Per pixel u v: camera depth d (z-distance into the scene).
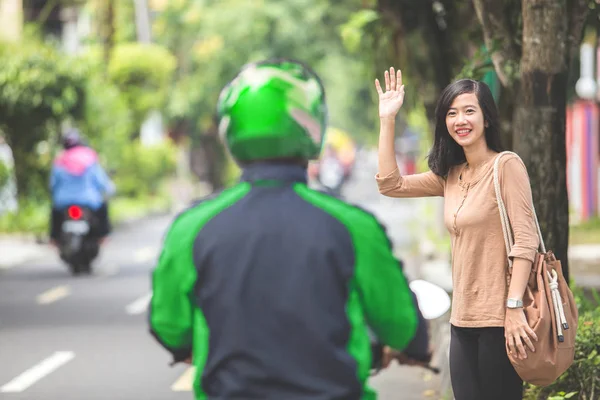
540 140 10.20
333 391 5.01
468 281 7.42
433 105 17.22
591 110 33.44
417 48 17.02
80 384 13.21
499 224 7.36
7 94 33.62
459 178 7.58
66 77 34.25
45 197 35.44
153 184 47.50
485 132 7.52
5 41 34.75
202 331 5.16
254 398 5.04
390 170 7.52
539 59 10.09
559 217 10.31
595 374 9.59
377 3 17.08
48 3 51.47
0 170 34.66
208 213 5.22
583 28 11.54
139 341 16.03
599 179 33.75
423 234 29.36
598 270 20.05
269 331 5.05
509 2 10.84
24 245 30.84
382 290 5.16
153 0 55.72
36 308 19.30
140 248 30.50
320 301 5.06
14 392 12.80
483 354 7.41
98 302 19.95
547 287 7.35
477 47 12.14
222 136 5.40
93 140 36.56
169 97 53.62
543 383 7.39
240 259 5.11
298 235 5.11
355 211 5.21
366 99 58.41
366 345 5.12
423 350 5.29
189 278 5.18
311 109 5.31
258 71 5.36
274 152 5.29
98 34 48.62
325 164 50.72
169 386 13.10
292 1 53.88
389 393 12.22
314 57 54.38
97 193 23.97
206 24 54.16
